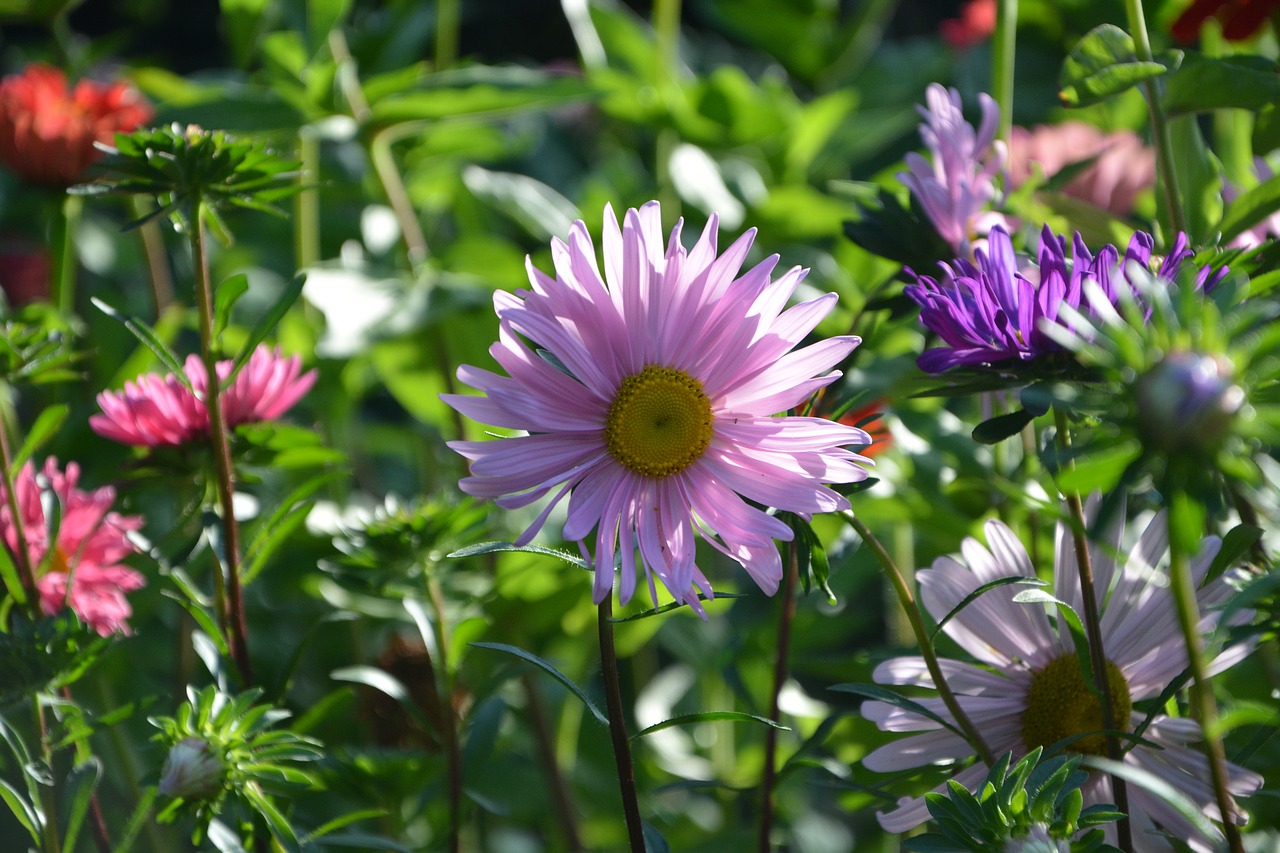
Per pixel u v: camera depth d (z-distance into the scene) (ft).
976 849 2.69
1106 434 2.60
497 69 3.74
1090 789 2.90
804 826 3.67
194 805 2.86
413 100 3.69
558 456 2.76
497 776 3.63
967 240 3.01
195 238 2.95
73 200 3.50
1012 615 2.93
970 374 2.73
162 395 3.06
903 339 3.53
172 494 3.51
